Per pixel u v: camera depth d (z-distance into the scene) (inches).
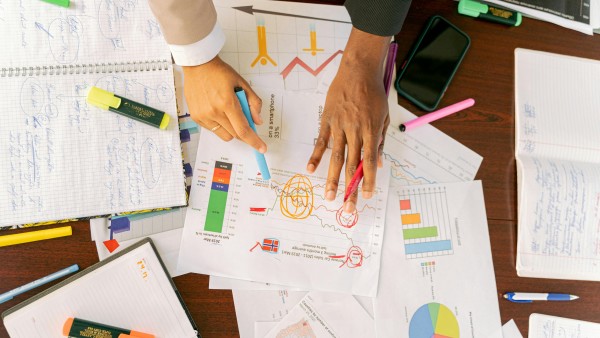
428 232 27.9
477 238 28.1
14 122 24.7
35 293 24.8
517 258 28.3
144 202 25.3
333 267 26.8
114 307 24.7
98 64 25.8
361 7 24.6
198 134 26.6
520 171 28.8
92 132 25.2
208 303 25.9
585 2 30.0
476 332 27.5
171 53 26.3
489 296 27.9
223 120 25.8
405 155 28.2
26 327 23.9
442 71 28.5
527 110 29.3
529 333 28.0
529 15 29.7
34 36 25.4
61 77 25.3
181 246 25.8
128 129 25.5
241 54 27.5
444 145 28.6
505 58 29.6
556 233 28.6
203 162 26.4
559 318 28.4
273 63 27.7
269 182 26.7
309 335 26.4
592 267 28.7
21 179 24.5
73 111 25.2
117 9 26.3
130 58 26.1
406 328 27.0
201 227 26.1
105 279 24.8
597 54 30.5
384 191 27.7
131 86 25.9
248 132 25.5
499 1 29.0
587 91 30.2
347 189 26.1
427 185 28.1
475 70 29.2
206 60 25.0
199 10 21.6
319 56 28.1
